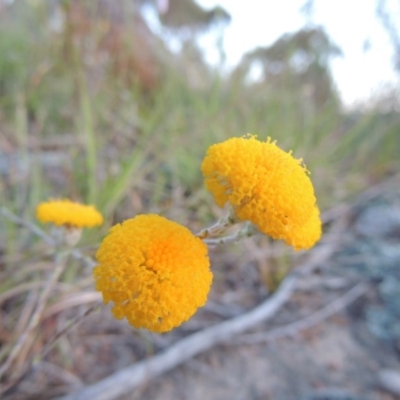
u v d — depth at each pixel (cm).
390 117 27
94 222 8
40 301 8
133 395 11
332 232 20
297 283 16
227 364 12
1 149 16
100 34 20
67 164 16
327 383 12
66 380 10
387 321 15
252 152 5
